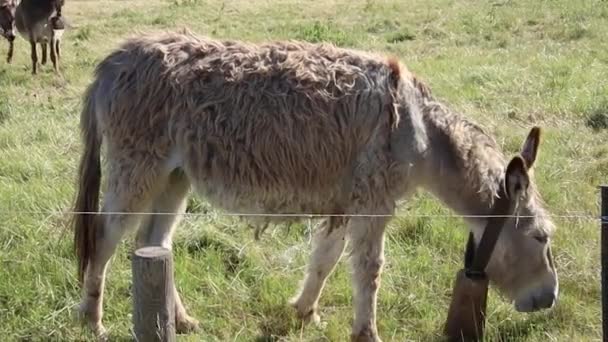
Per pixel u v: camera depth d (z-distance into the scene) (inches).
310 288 235.6
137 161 225.8
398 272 252.8
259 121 220.8
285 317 238.7
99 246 229.6
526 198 223.1
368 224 221.8
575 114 362.6
